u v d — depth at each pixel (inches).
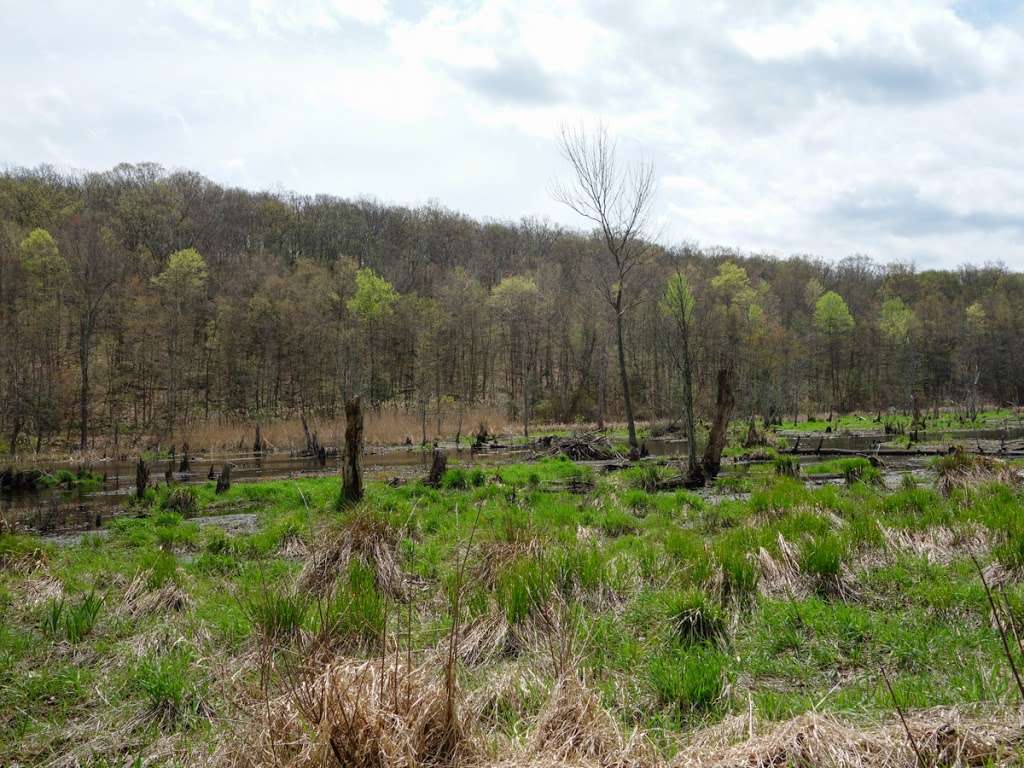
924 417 2003.0
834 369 2748.5
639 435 1545.3
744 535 303.9
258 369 2180.1
